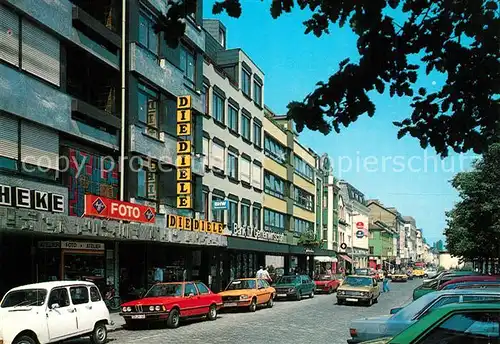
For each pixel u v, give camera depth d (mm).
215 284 33344
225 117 35031
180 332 17031
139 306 17828
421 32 4984
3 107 16453
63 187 19062
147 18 24984
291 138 49812
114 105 22719
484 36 4816
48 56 18703
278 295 31812
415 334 4770
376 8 4785
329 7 5031
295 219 51594
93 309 14172
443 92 5367
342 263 71375
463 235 35875
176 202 27047
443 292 10773
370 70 5133
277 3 5082
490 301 5020
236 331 17172
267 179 43656
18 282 18844
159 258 27109
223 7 5027
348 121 5469
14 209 15312
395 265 119125
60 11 19250
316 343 14477
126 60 23219
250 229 37625
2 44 16578
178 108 26594
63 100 19359
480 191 27297
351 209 83438
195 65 30344
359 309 25688
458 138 5621
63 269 20172
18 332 11703
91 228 18516
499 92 5207
